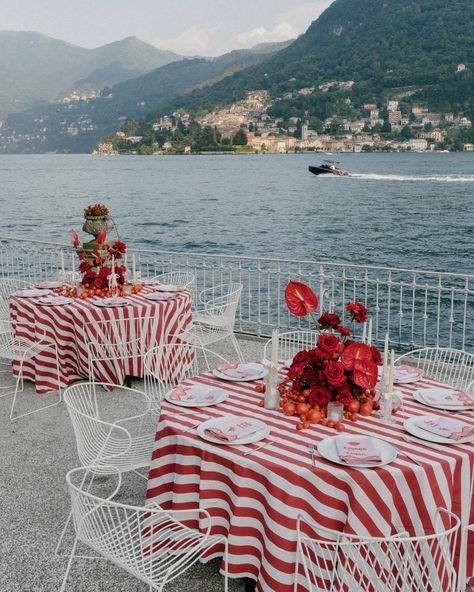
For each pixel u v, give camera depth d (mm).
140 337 6758
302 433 3512
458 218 41844
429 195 59656
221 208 50281
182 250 30406
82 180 91812
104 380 6781
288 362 4691
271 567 3133
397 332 14547
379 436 3477
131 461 4020
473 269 25188
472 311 16859
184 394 4023
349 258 27656
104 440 4391
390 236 34250
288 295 3850
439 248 30188
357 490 3006
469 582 3344
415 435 3426
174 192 67812
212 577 3645
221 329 7590
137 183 84000
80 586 3602
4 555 3902
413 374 4445
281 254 28812
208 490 3371
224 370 4516
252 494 3223
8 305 7938
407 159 153125
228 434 3379
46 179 94750
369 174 94625
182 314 7086
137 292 7453
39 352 6777
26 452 5344
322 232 36062
